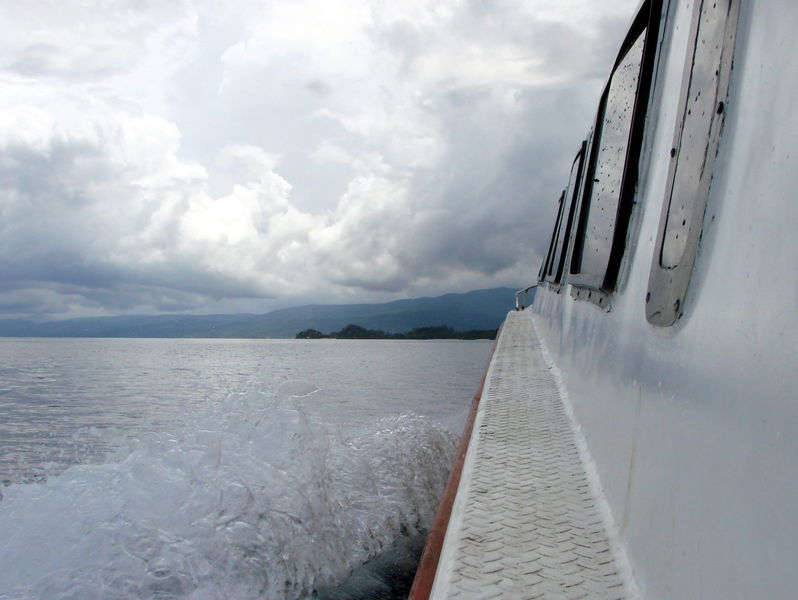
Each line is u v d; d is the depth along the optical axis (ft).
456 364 127.13
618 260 7.90
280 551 11.30
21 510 10.48
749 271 3.50
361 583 11.85
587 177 15.01
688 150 5.07
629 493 5.81
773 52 3.62
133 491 11.21
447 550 5.73
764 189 3.46
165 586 9.55
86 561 9.57
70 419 44.29
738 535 3.21
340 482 14.92
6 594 8.75
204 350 291.17
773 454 2.92
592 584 5.04
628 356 6.70
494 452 8.88
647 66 7.58
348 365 127.54
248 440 13.97
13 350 293.84
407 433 20.12
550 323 21.84
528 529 6.13
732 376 3.54
